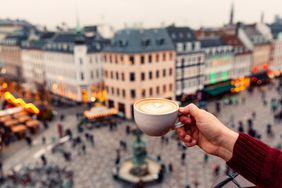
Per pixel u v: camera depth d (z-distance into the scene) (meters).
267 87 63.12
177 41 45.62
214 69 52.59
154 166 25.66
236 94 55.97
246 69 61.75
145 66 40.44
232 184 2.23
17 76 81.25
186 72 46.62
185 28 49.28
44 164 26.77
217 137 2.27
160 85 43.12
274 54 72.25
